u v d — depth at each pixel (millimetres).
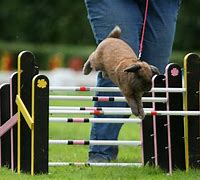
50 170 13047
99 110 12930
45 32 50812
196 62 12734
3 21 51812
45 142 12297
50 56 41781
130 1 13922
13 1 51906
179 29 48125
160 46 14305
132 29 13859
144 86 12031
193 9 48125
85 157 15148
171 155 12953
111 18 13797
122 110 13078
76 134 18734
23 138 12516
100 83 13883
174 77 12852
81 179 12023
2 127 13148
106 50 12766
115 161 14352
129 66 11992
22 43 48812
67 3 50531
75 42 49969
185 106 12766
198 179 12180
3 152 13391
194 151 12891
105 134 14039
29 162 12562
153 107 13180
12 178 11992
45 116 12227
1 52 43156
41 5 51125
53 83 32375
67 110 12938
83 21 49875
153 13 14203
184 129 12891
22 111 12375
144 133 13641
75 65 38375
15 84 12914
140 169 13195
